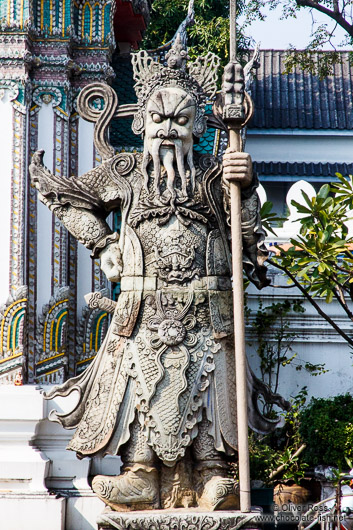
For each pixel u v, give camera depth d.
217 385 8.45
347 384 13.80
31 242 11.66
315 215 10.43
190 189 8.69
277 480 11.83
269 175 27.70
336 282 10.52
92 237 8.77
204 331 8.49
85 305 11.98
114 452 8.49
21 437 10.58
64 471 10.78
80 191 8.76
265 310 13.86
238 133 8.36
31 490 10.36
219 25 23.86
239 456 8.20
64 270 11.70
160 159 8.70
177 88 8.71
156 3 24.62
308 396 13.77
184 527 8.20
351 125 28.16
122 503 8.45
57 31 11.82
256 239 8.62
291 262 10.61
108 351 8.70
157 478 8.56
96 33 12.20
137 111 8.91
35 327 11.52
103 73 12.16
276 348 13.86
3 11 11.45
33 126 11.80
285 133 28.11
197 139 8.92
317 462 11.67
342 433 11.45
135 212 8.66
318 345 13.91
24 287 11.11
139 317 8.51
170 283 8.52
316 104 28.80
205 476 8.55
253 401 8.95
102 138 8.97
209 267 8.59
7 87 11.43
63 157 11.81
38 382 11.39
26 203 11.49
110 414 8.51
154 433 8.32
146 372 8.38
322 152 28.33
